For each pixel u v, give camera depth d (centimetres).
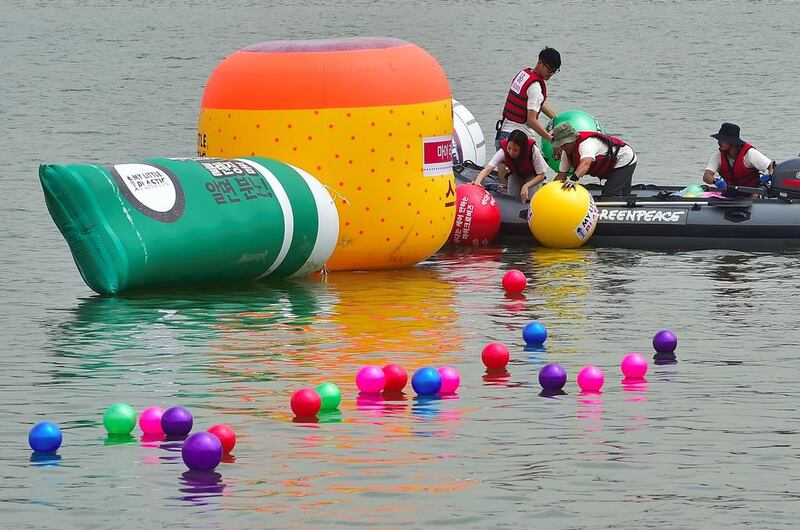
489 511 1360
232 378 1834
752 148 2855
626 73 6406
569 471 1473
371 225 2555
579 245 2819
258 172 2428
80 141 4453
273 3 12338
